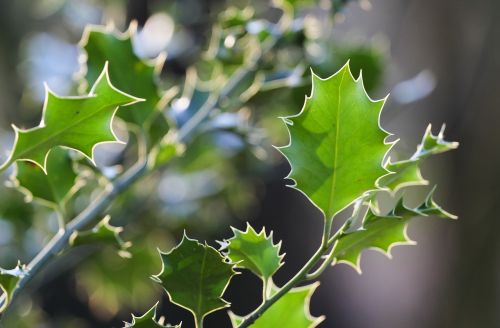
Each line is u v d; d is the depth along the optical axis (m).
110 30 0.59
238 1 1.02
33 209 0.89
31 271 0.52
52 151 0.54
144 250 0.94
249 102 0.70
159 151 0.60
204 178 1.00
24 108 1.10
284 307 0.49
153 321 0.44
